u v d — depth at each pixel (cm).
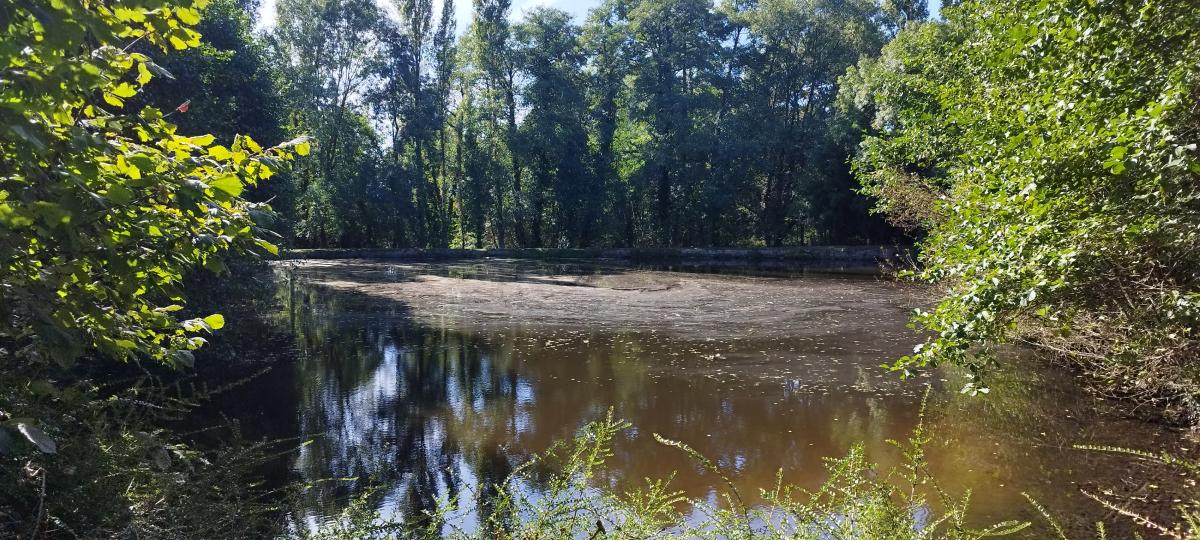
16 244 230
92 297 276
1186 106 364
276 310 1634
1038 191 402
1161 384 582
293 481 589
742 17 3859
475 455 662
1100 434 657
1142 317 409
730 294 1983
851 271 2866
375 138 4044
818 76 3966
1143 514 484
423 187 3856
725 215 4053
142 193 259
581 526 325
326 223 3753
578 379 968
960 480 571
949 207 572
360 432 730
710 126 3756
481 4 3734
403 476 607
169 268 286
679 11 3681
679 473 614
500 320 1515
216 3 1328
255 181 298
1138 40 432
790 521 420
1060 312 428
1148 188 370
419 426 754
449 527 482
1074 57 469
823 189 3450
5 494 283
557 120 3775
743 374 988
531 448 684
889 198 1255
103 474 309
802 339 1267
